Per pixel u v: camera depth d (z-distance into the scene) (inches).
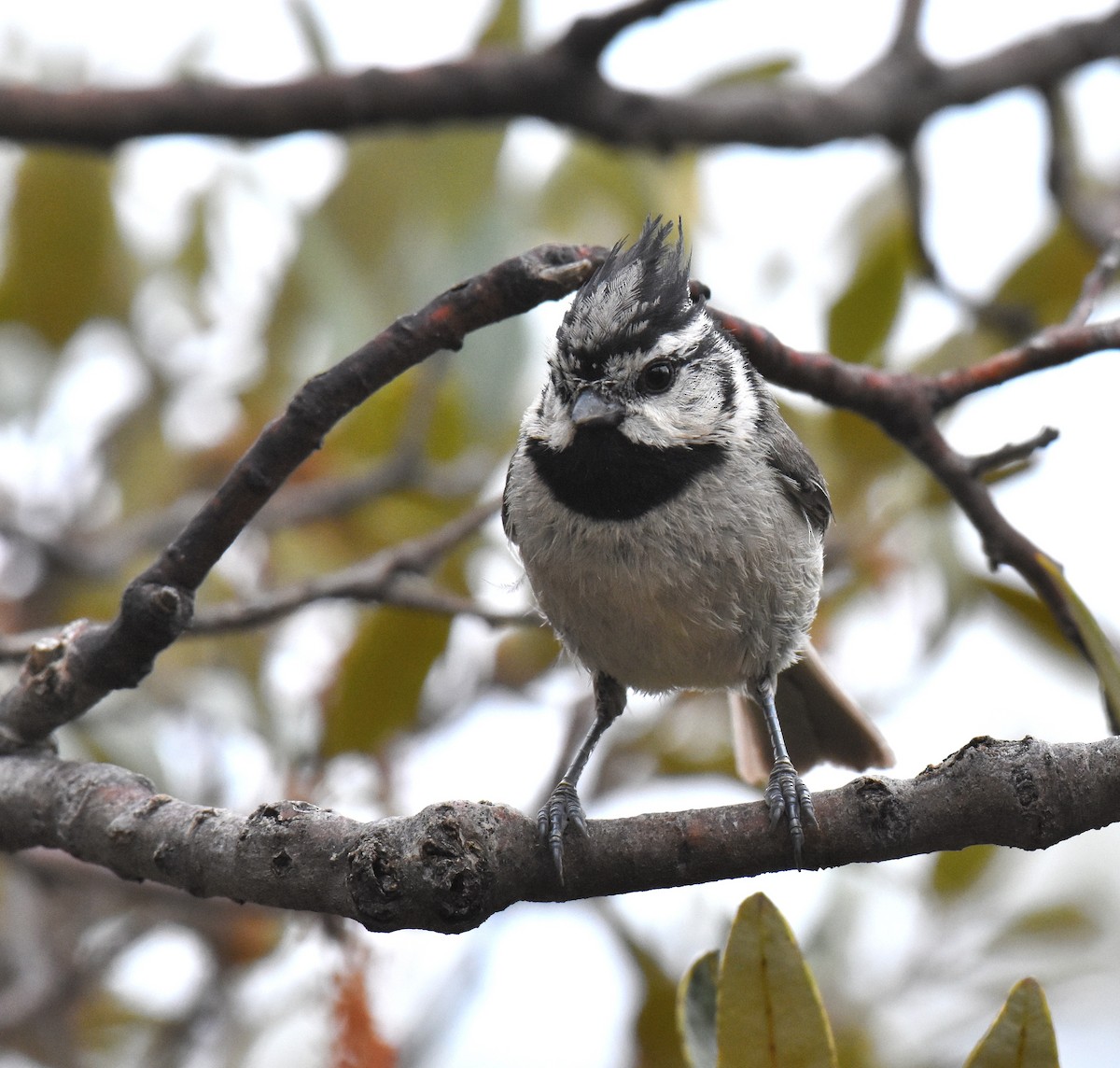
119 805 229.1
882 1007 366.9
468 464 435.2
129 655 242.2
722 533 297.6
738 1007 187.0
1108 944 390.6
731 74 450.3
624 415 299.4
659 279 312.8
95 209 431.5
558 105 396.8
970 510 301.9
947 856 390.3
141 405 463.2
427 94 384.2
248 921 374.0
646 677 319.0
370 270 406.3
